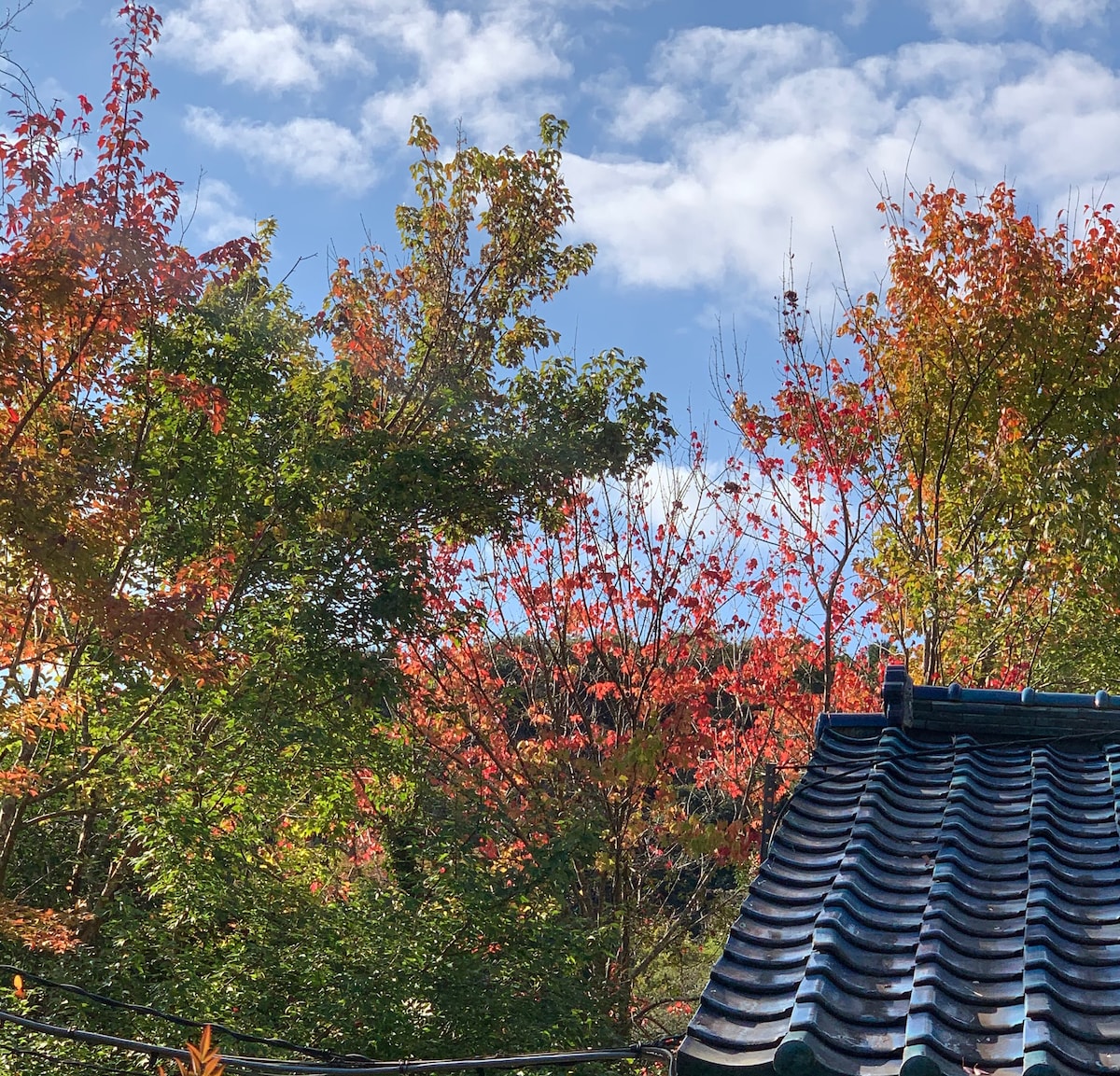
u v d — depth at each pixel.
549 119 19.06
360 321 19.03
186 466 15.73
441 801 17.98
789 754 20.27
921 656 21.34
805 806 7.53
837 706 20.78
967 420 21.58
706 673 20.58
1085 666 21.88
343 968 14.04
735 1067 5.13
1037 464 20.31
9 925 13.05
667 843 21.05
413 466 16.66
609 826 18.05
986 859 6.71
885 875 6.64
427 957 14.30
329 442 16.86
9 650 13.08
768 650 20.78
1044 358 21.03
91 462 12.88
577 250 19.50
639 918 18.45
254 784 16.02
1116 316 20.77
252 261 16.67
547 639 19.88
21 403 12.77
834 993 5.48
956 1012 5.32
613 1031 15.34
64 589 12.67
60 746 15.21
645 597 19.39
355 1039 13.27
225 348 15.94
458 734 19.47
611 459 17.86
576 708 19.98
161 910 14.77
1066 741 8.03
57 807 16.84
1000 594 20.73
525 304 19.66
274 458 17.11
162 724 15.62
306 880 17.20
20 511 11.70
